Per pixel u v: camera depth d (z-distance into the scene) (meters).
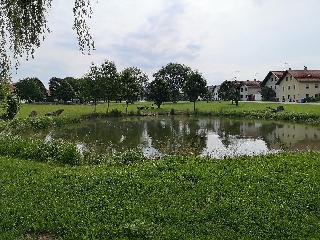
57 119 57.09
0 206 12.55
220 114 74.06
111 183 15.55
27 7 13.48
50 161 22.55
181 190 14.38
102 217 11.63
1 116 53.59
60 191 14.46
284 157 21.97
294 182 15.37
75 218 11.52
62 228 10.91
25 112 75.06
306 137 39.34
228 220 11.34
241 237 10.21
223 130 47.78
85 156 25.22
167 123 59.44
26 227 10.98
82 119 67.25
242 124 55.94
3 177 16.67
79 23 13.63
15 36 13.52
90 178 16.31
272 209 12.18
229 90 99.75
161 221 11.39
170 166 18.59
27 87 125.31
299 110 67.06
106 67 81.19
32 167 19.31
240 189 14.47
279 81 120.00
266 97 124.75
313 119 56.53
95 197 13.64
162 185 15.02
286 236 10.30
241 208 12.26
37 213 11.98
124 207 12.50
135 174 16.89
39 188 14.87
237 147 33.44
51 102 134.25
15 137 29.83
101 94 80.88
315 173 17.02
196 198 13.45
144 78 126.38
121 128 51.81
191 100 87.06
